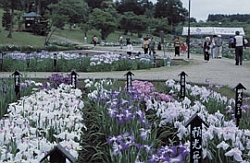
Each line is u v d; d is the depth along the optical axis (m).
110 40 78.50
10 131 5.02
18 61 18.52
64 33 80.38
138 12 106.75
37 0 89.69
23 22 74.06
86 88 11.26
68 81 10.87
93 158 5.37
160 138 6.11
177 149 4.58
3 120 5.66
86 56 19.56
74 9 76.06
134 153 4.44
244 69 18.89
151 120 6.87
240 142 4.85
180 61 25.91
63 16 65.62
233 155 4.43
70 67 18.36
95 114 7.34
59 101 6.96
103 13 76.62
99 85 9.98
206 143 4.81
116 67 19.00
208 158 4.72
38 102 6.88
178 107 6.58
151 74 16.09
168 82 10.33
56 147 3.07
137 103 7.60
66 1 72.19
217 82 13.23
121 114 5.97
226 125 5.94
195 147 4.23
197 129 4.23
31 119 5.76
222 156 4.74
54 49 41.69
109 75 15.26
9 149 4.49
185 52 40.72
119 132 5.85
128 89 8.47
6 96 8.42
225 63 23.08
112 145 4.98
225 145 4.56
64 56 19.25
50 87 10.09
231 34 59.19
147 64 20.45
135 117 6.10
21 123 5.59
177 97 9.10
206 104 7.95
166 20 91.00
